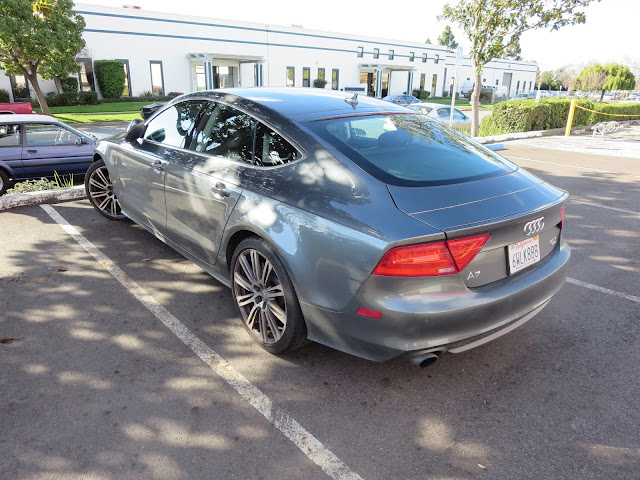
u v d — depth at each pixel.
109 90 29.12
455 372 2.89
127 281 3.92
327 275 2.43
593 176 8.77
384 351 2.36
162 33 31.12
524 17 12.08
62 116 20.92
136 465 2.15
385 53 43.84
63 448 2.23
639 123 22.09
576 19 11.55
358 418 2.49
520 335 3.31
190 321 3.37
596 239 5.34
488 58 12.94
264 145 2.94
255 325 3.12
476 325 2.35
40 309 3.45
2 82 25.55
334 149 2.63
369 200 2.37
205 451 2.24
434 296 2.25
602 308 3.72
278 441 2.32
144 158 3.96
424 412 2.54
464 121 15.56
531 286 2.53
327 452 2.26
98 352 2.97
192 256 3.66
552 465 2.21
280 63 37.19
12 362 2.84
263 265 2.91
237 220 2.91
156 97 31.22
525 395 2.69
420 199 2.37
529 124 15.47
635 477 2.14
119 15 29.22
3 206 5.60
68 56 17.56
